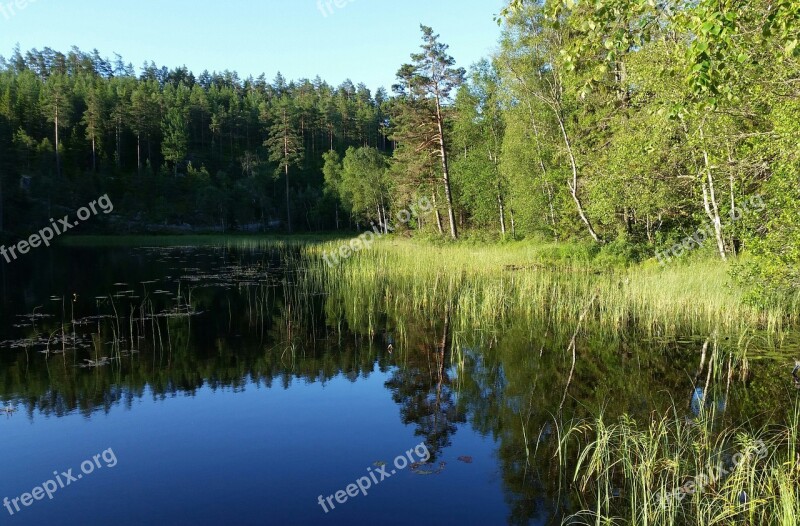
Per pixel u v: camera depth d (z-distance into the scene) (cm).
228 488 523
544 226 2664
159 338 1123
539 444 605
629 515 462
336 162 6544
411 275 1909
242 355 998
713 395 720
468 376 852
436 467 559
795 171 847
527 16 2291
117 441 629
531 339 1075
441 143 3222
